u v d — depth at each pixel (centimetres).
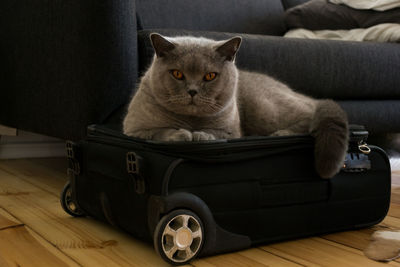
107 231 138
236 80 137
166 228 107
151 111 130
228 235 117
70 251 120
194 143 110
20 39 218
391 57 232
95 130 142
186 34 183
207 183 113
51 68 192
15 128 246
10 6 226
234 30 274
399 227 148
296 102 163
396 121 240
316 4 278
